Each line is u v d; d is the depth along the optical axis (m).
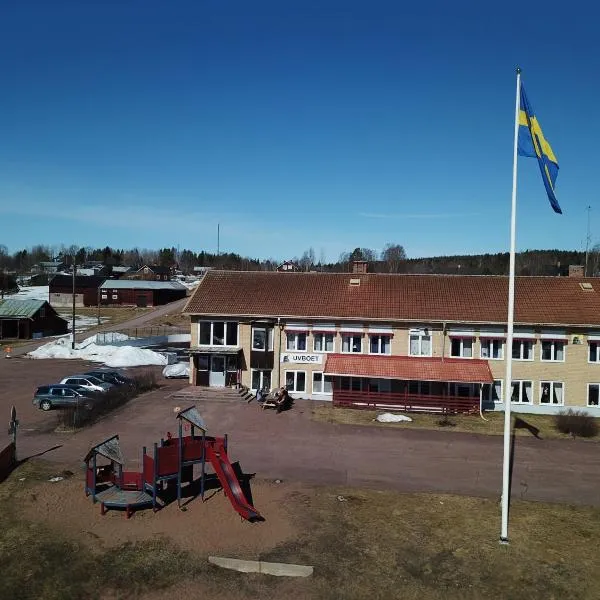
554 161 19.17
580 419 34.38
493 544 18.92
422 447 30.36
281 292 44.19
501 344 39.62
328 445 30.23
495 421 36.50
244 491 23.16
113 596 15.59
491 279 43.88
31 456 27.12
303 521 20.33
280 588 16.11
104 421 33.97
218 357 42.44
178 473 21.30
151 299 113.19
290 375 41.69
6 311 75.62
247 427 33.38
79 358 60.69
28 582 16.03
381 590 16.08
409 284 44.03
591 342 38.81
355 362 39.84
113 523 19.78
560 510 22.09
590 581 16.80
